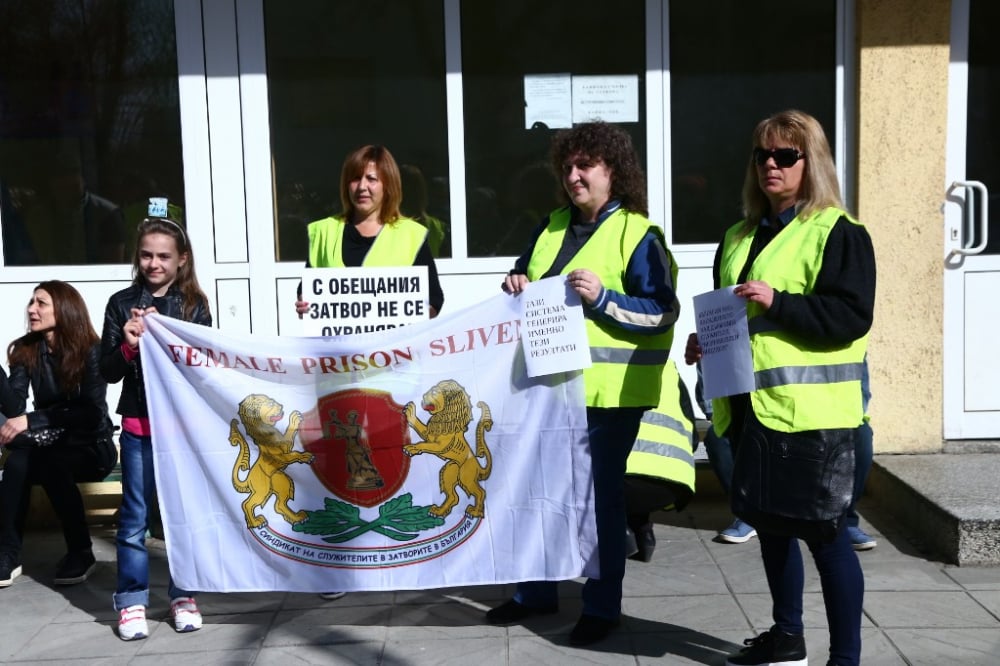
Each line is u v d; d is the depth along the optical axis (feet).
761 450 11.64
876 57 19.02
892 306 19.39
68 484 16.16
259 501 13.69
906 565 15.89
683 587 15.35
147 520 14.19
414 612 14.69
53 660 13.44
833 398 11.46
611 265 12.99
